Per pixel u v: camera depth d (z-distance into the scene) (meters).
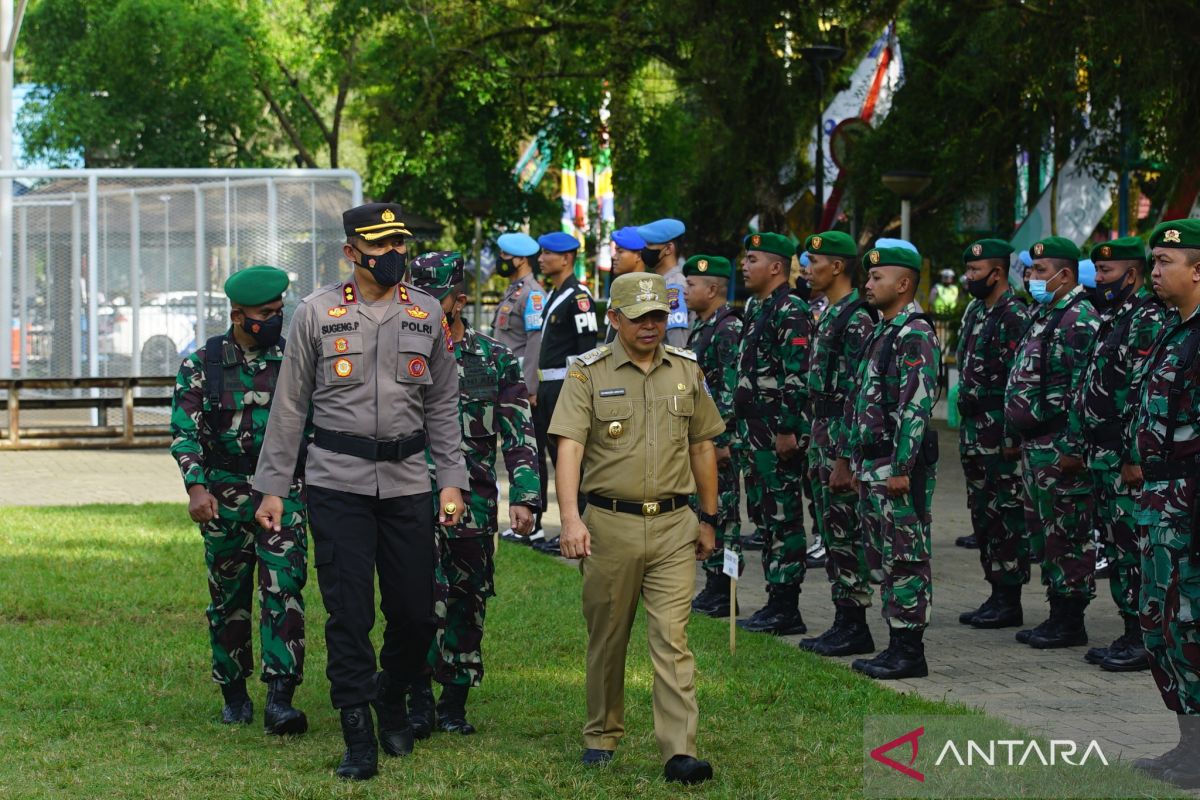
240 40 35.97
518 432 7.02
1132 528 8.15
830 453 8.72
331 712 7.26
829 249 8.88
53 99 34.66
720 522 9.89
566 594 10.27
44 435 21.02
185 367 6.90
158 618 9.48
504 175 33.56
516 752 6.52
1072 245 8.99
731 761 6.30
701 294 10.28
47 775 6.14
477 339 7.07
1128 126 19.72
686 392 6.25
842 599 8.62
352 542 6.16
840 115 24.20
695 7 23.58
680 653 6.08
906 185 18.73
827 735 6.69
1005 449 9.52
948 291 27.75
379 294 6.27
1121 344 8.27
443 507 6.32
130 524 13.42
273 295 6.79
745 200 24.88
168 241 21.75
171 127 35.53
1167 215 19.67
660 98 33.28
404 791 5.88
